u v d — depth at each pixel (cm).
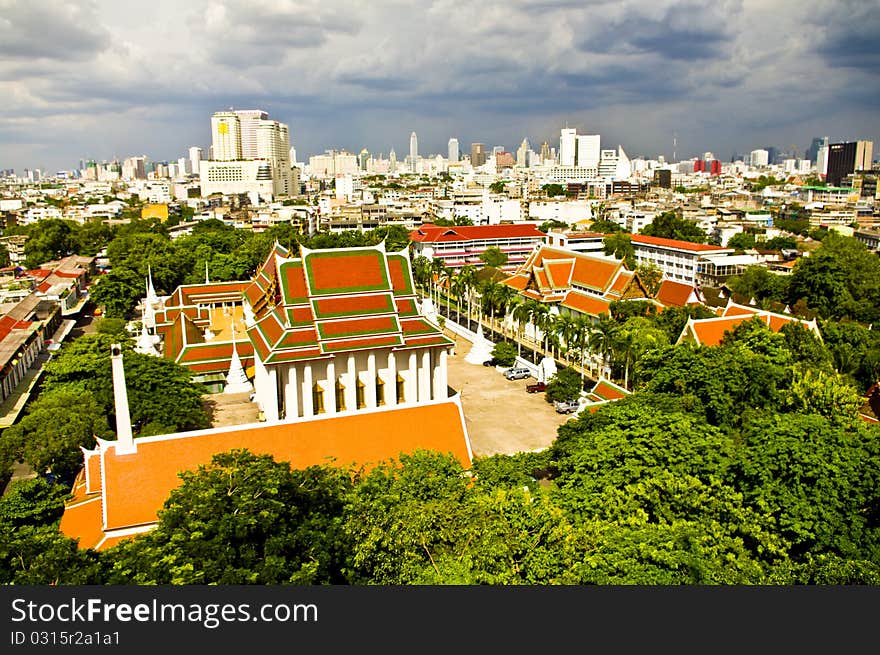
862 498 4562
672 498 4703
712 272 17088
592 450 5372
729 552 4169
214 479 4403
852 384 8381
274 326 8169
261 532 4144
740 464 5012
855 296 13138
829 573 3866
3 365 10181
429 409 6125
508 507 4375
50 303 14850
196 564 3800
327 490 4709
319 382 7938
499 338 13588
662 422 5522
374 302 8062
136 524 5078
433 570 3888
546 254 14300
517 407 9525
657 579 3762
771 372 6838
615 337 9681
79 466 6900
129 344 10150
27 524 5712
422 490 4850
